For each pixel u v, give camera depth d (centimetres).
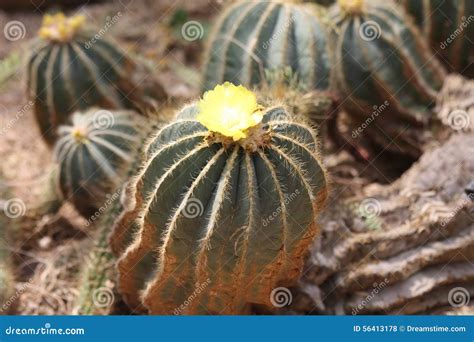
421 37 424
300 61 397
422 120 423
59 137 439
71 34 437
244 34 402
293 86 382
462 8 436
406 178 399
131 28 622
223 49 404
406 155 440
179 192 291
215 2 568
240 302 327
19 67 573
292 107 358
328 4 466
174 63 580
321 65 402
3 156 504
